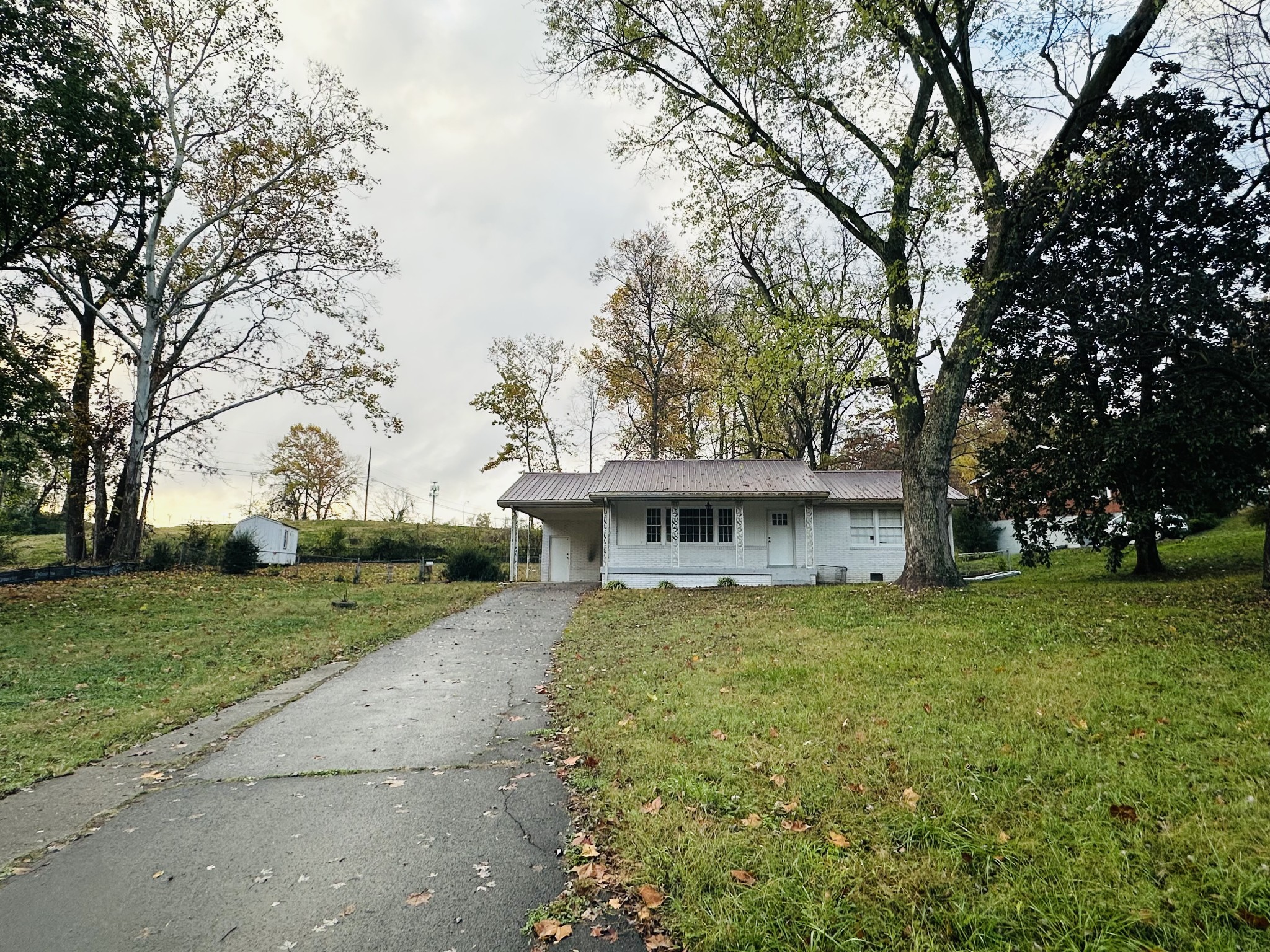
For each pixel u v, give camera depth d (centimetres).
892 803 393
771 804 405
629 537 2027
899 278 1254
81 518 2173
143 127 1512
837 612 1098
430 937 301
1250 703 521
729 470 2120
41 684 809
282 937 303
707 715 590
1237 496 1103
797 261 2161
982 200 1199
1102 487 1208
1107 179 1176
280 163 2328
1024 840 343
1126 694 562
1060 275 1281
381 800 459
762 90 1297
